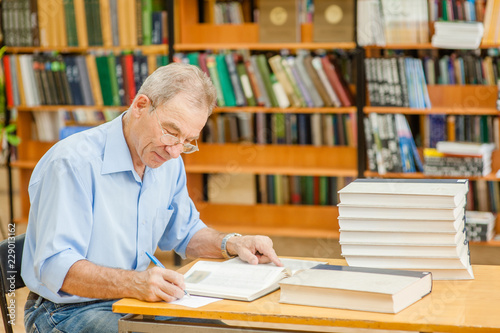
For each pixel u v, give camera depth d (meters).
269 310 1.31
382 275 1.39
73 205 1.59
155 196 1.77
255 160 4.22
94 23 4.12
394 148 3.88
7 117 4.33
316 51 4.27
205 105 1.58
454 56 4.01
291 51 4.28
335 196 4.21
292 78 3.99
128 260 1.73
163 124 1.55
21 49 4.36
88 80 4.19
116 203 1.68
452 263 1.52
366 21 3.82
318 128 4.11
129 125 1.67
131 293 1.41
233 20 4.18
